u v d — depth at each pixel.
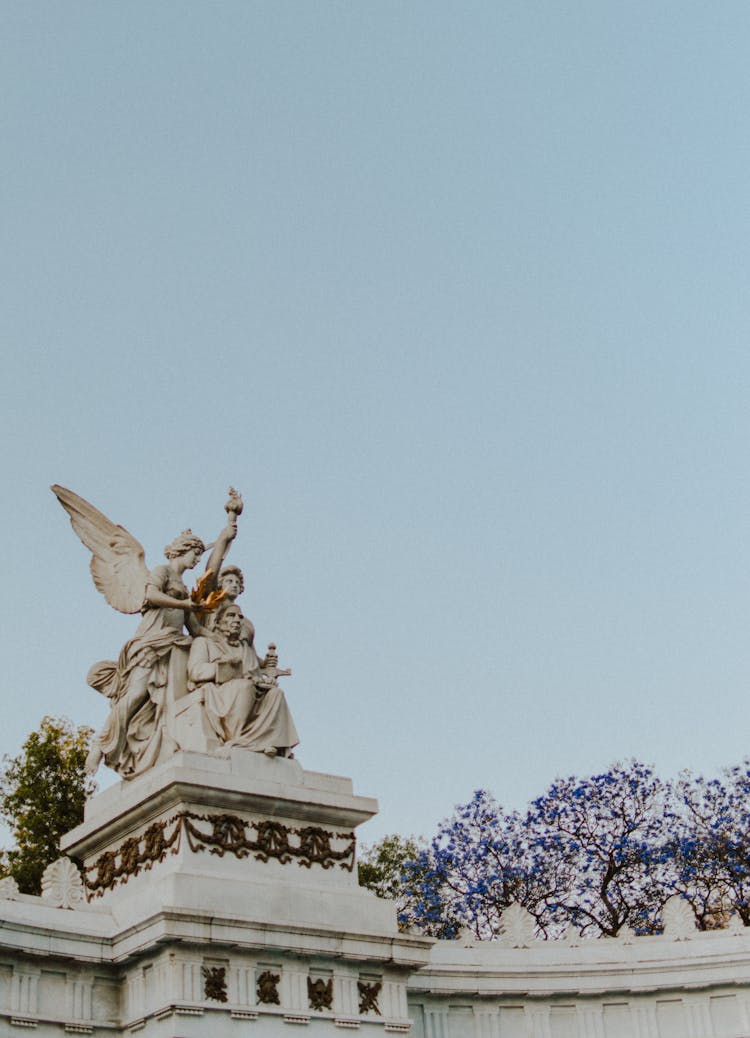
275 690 33.03
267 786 31.20
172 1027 27.47
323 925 30.14
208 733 31.81
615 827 55.22
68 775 54.03
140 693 32.66
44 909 29.12
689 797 55.47
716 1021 35.38
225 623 33.81
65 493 35.28
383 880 60.25
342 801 32.31
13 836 53.53
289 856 31.22
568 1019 35.31
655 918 53.16
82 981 28.83
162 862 30.08
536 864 54.94
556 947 35.94
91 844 32.25
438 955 34.50
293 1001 29.33
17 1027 27.34
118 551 34.91
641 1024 35.38
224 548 35.38
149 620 33.69
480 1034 34.47
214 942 28.39
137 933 28.53
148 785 30.59
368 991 30.81
